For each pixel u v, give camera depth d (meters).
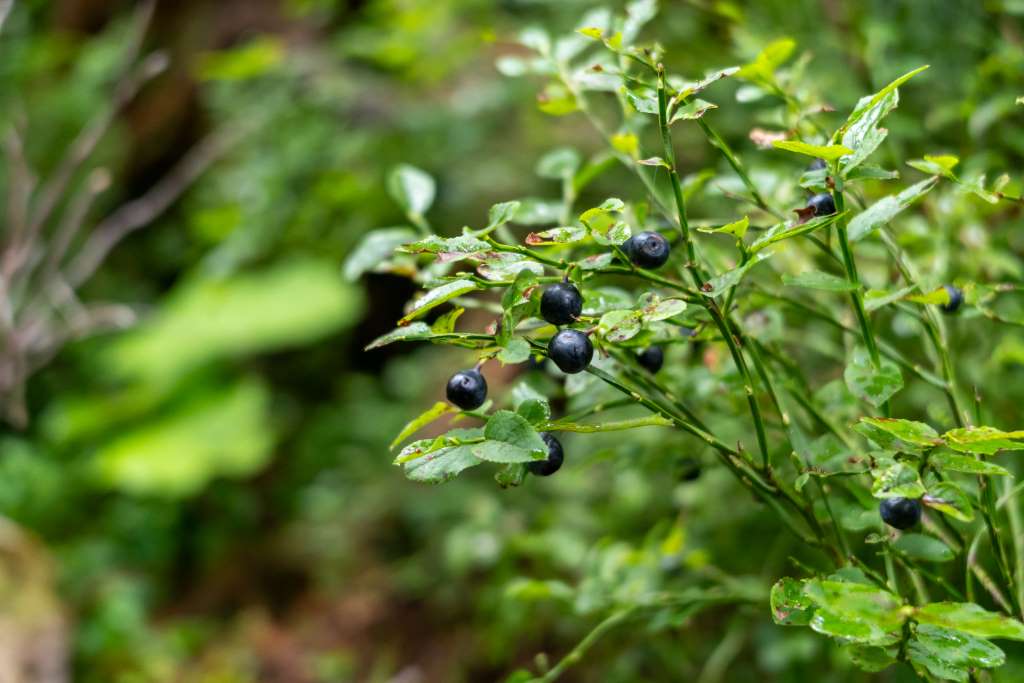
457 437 0.33
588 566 0.51
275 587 1.15
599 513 0.67
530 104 1.11
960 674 0.33
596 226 0.35
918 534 0.37
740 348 0.39
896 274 0.46
